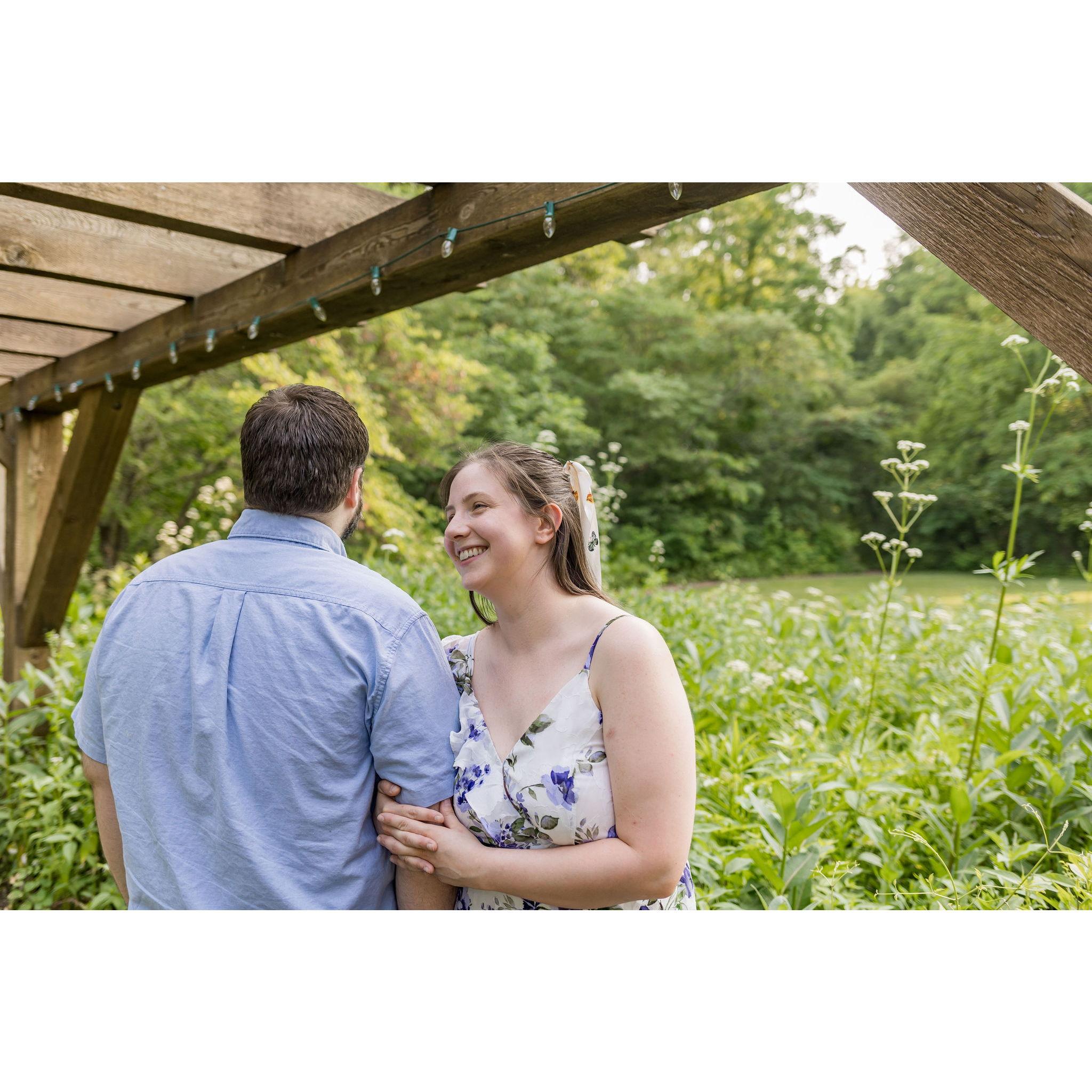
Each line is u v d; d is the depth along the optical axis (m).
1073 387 2.73
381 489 9.55
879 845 2.54
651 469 17.61
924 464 3.48
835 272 19.56
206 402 9.68
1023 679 3.30
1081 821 2.52
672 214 1.67
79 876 3.21
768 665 4.18
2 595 4.57
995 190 1.18
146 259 2.62
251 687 1.39
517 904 1.51
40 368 4.03
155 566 1.50
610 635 1.45
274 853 1.40
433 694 1.49
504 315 15.55
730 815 2.90
